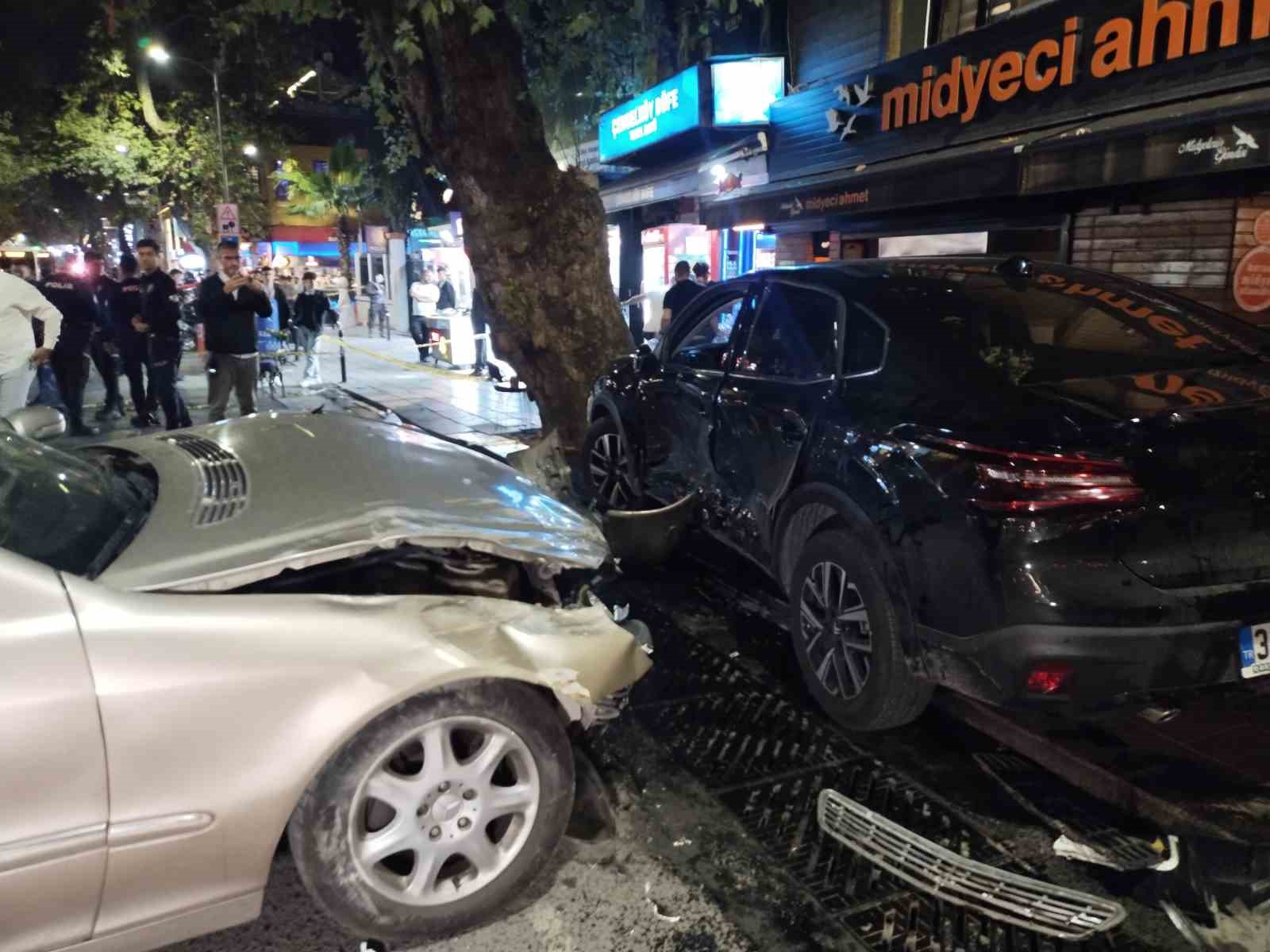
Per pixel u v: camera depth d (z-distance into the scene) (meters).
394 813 2.56
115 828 2.19
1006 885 2.83
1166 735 3.48
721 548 5.89
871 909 2.76
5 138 27.14
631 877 2.91
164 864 2.26
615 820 3.18
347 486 2.97
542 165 7.30
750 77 11.43
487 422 11.09
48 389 11.64
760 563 4.47
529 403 12.01
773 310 4.59
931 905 2.77
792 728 3.81
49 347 7.92
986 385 3.36
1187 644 2.86
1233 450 2.92
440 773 2.54
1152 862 2.93
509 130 7.13
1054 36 7.46
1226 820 2.91
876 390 3.70
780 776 3.46
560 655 2.70
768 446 4.24
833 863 2.97
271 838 2.35
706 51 12.00
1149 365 3.43
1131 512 2.85
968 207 9.05
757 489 4.37
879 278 4.11
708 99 11.52
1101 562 2.85
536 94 10.06
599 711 3.00
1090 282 4.04
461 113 7.05
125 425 10.80
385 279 28.47
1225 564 2.92
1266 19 5.84
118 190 33.66
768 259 13.22
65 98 27.20
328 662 2.38
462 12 6.71
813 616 3.86
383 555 2.88
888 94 9.33
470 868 2.67
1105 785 3.23
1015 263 4.10
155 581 2.41
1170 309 3.85
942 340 3.63
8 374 7.72
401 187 23.78
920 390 3.52
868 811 3.19
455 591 2.92
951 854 2.97
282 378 14.16
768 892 2.84
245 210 32.16
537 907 2.78
